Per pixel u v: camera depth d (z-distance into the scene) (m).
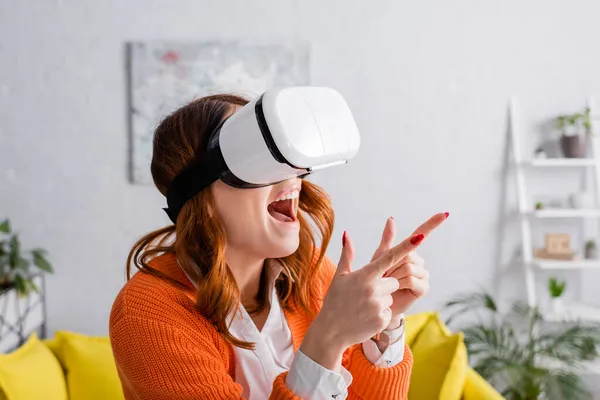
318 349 0.70
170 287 0.83
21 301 2.58
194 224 0.82
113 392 2.10
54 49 2.82
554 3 2.85
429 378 2.12
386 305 0.68
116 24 2.81
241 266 0.88
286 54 2.81
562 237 2.83
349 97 2.87
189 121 0.80
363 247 2.92
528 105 2.88
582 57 2.86
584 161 2.74
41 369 2.02
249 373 0.87
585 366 2.65
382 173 2.90
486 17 2.85
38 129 2.85
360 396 0.92
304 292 0.97
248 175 0.73
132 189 2.87
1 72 2.83
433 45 2.85
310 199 0.99
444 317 2.95
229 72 2.80
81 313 2.91
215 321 0.83
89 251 2.89
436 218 0.70
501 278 2.93
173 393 0.74
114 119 2.84
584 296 2.94
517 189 2.88
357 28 2.84
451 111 2.88
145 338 0.76
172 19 2.81
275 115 0.67
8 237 2.87
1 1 2.81
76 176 2.87
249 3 2.82
